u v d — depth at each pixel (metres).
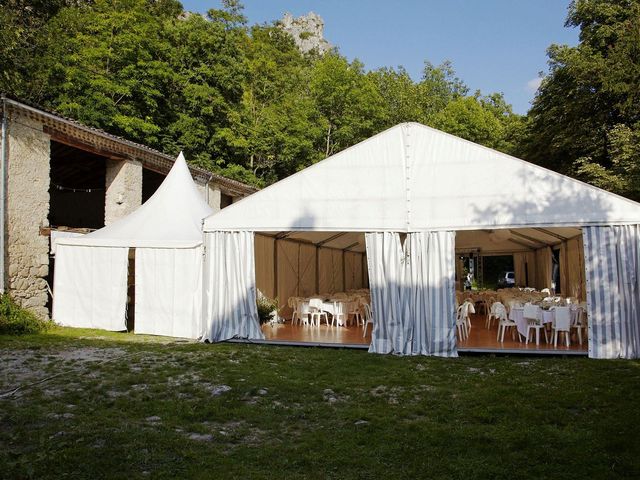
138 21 24.58
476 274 27.33
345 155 8.73
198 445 4.23
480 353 8.29
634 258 7.59
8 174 10.66
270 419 4.97
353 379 6.60
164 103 24.97
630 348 7.62
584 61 17.27
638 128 16.78
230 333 9.31
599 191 7.73
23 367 7.05
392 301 8.41
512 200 8.00
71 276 11.27
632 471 3.68
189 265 10.19
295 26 77.94
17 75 20.28
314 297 12.51
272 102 33.38
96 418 4.88
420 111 35.38
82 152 15.14
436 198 8.33
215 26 26.95
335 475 3.67
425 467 3.78
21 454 3.89
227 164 26.69
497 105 42.97
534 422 4.82
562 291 13.70
